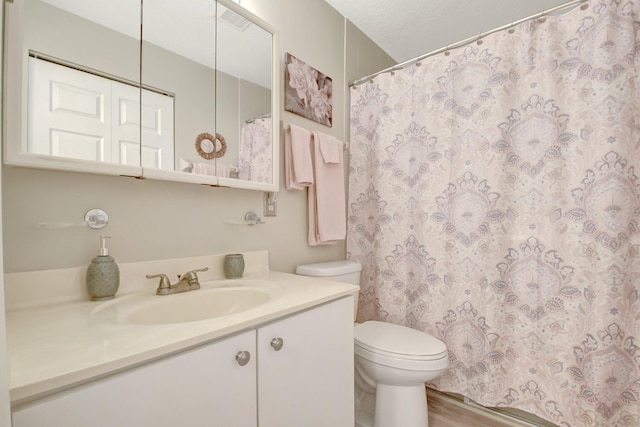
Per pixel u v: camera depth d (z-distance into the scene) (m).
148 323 0.87
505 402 1.44
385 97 1.86
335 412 1.00
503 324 1.46
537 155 1.38
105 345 0.57
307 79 1.69
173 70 1.09
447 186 1.62
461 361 1.55
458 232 1.57
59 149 0.83
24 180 0.81
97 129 0.90
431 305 1.65
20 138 0.76
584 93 1.27
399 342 1.34
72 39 0.86
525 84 1.41
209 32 1.20
